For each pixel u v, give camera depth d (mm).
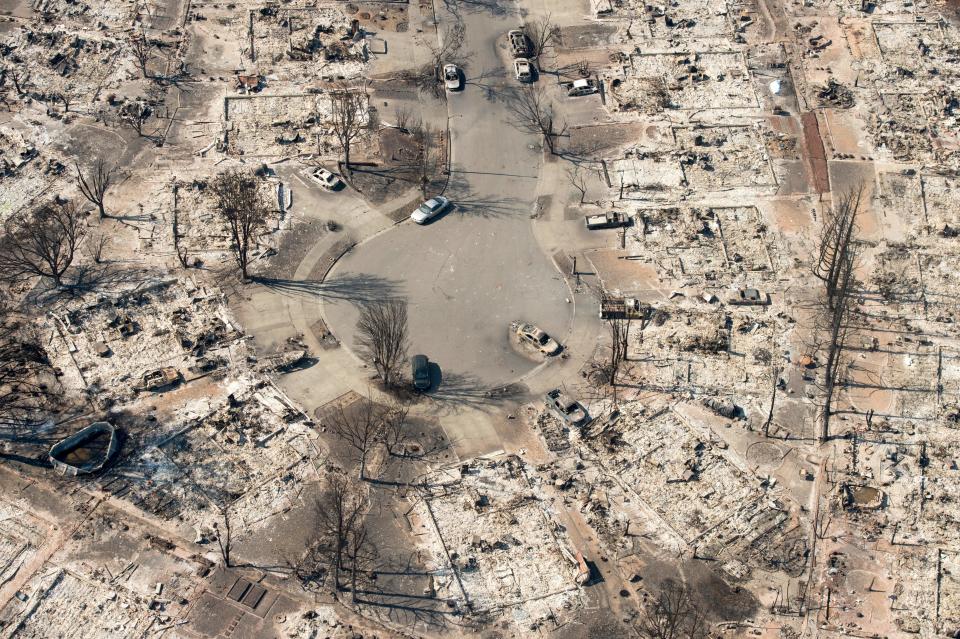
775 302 145625
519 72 173750
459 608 115375
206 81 171375
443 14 183875
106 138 162500
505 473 127375
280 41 178375
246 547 119562
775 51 178500
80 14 180500
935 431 132375
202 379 135375
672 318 143625
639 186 159375
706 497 125812
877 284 147375
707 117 169250
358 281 147000
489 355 139500
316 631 112812
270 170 160000
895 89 172875
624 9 184000
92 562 117750
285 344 139375
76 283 144250
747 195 158500
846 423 132875
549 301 145625
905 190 158750
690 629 114125
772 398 131750
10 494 123188
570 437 131375
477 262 149875
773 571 119312
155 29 178750
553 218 155500
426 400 134375
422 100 171125
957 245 152125
